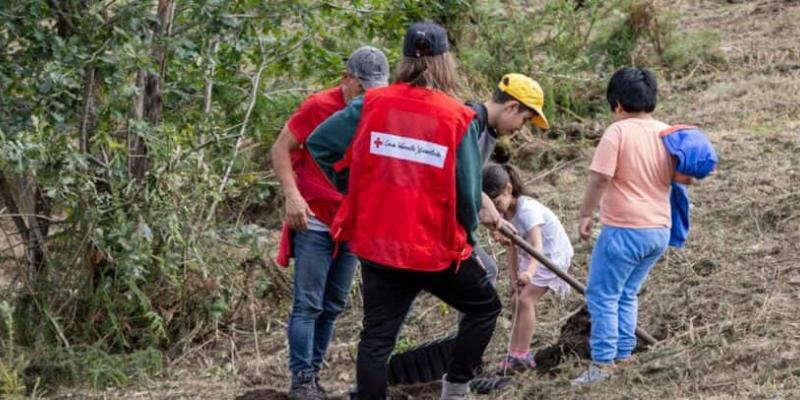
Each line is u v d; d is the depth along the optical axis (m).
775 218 10.25
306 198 7.73
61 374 9.41
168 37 9.88
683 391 7.29
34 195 10.12
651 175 7.68
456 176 6.60
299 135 7.57
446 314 10.08
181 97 10.58
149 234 9.54
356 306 10.50
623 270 7.73
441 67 6.67
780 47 15.27
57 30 9.92
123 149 9.88
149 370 9.62
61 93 9.60
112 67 9.57
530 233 8.27
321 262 7.79
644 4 15.16
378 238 6.62
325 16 10.95
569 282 8.05
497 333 9.38
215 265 10.17
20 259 10.14
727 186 11.18
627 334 7.97
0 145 9.04
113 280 9.88
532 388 7.97
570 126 13.91
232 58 10.52
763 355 7.49
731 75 14.63
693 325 8.52
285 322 10.48
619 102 7.79
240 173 11.29
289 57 10.94
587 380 7.75
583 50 14.90
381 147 6.60
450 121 6.57
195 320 10.20
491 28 14.31
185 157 9.67
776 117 13.05
